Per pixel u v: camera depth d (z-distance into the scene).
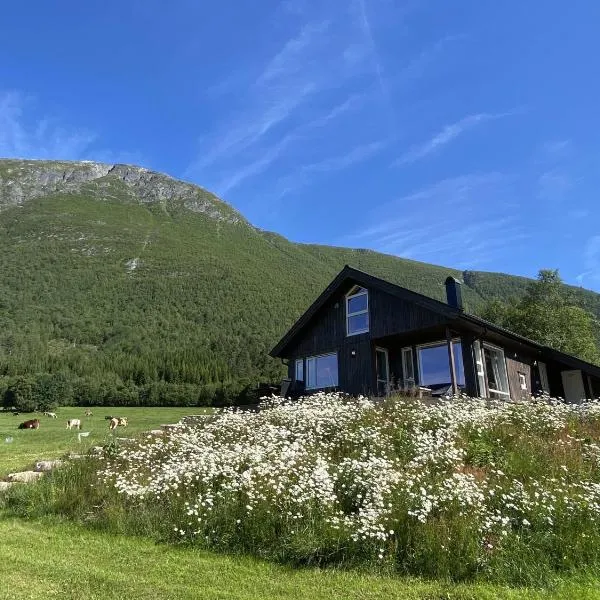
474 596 5.95
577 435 11.61
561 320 40.78
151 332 130.75
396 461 9.48
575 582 6.35
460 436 10.70
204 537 7.75
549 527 7.39
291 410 13.23
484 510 7.55
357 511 8.04
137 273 171.88
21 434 24.62
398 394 16.41
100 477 10.04
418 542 6.97
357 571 6.75
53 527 8.61
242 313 145.00
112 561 7.04
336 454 10.48
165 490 8.86
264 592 6.11
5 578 6.31
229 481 8.92
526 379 23.73
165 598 5.90
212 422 13.76
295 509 7.81
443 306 18.98
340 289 23.02
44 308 140.25
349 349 22.16
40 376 52.94
